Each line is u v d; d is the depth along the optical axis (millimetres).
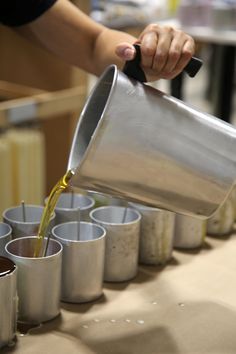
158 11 3201
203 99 4477
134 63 748
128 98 695
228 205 1068
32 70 1926
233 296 871
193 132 729
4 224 853
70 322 782
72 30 1083
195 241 1024
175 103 728
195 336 758
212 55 3844
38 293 757
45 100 1683
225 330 774
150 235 944
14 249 792
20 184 1699
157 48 769
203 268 961
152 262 958
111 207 958
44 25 1104
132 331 765
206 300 855
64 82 1861
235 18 2816
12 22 1133
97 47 1056
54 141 1961
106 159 685
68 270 813
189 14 2863
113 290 878
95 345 729
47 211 796
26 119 1632
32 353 705
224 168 744
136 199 750
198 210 770
